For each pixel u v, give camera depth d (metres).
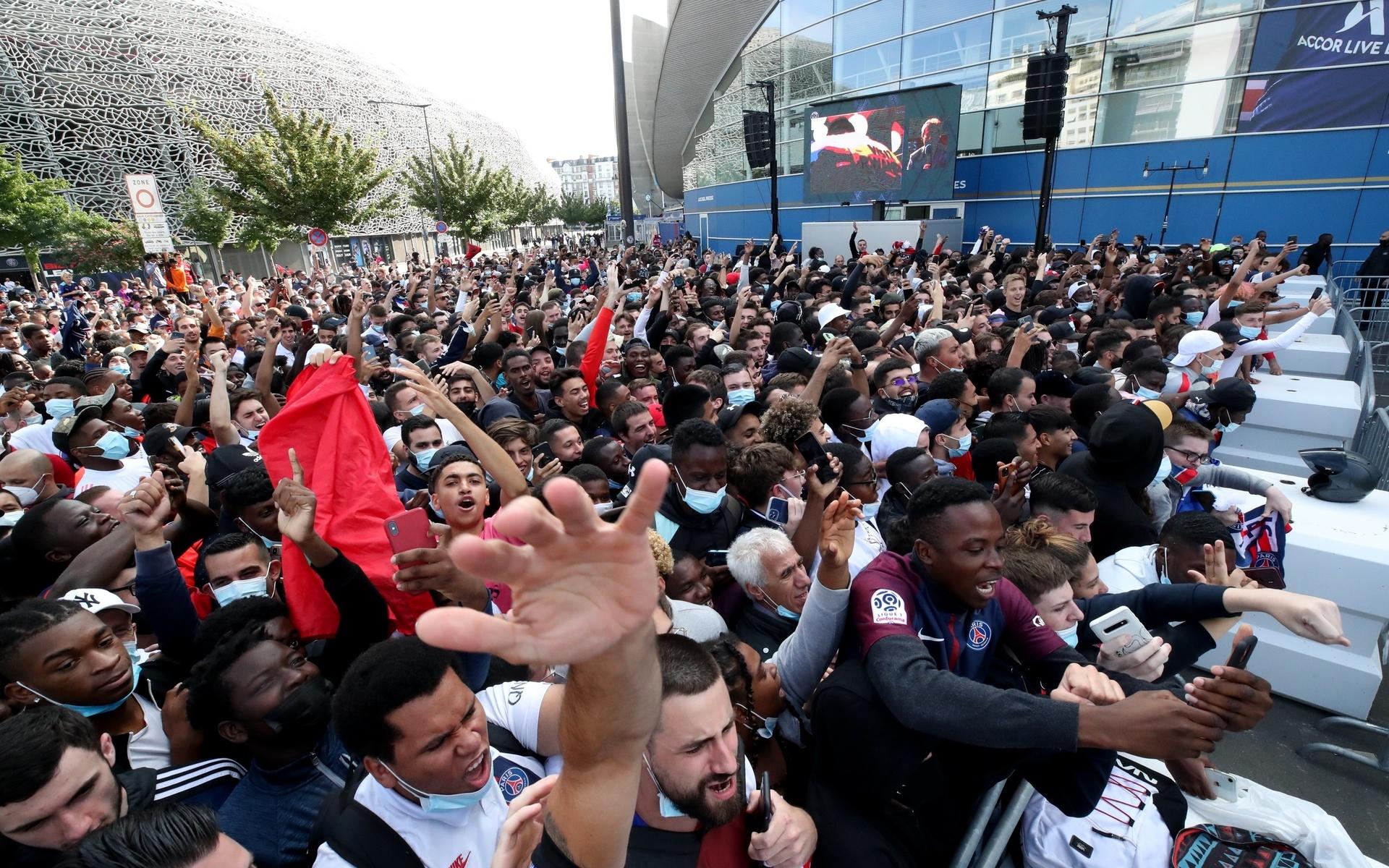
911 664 1.65
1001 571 1.87
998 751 1.80
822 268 16.97
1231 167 16.25
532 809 1.22
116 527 3.07
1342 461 3.94
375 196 56.09
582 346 6.65
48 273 29.47
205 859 1.26
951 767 1.82
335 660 2.32
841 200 23.17
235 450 4.06
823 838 1.81
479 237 48.12
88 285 24.55
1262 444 6.07
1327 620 1.71
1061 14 13.43
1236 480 3.84
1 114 39.44
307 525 2.25
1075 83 18.53
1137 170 17.77
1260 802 2.22
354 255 48.56
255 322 10.30
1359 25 14.14
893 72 22.94
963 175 21.36
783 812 1.69
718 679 1.57
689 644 1.62
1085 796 1.75
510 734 1.96
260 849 1.77
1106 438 3.24
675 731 1.49
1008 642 2.05
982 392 5.59
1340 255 15.15
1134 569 3.01
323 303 15.66
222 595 2.65
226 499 3.20
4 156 27.52
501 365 6.59
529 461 3.96
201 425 5.42
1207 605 1.98
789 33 27.11
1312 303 6.41
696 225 38.97
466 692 1.57
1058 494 2.96
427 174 45.47
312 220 30.36
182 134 45.50
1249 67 15.55
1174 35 16.53
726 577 2.98
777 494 3.34
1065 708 1.40
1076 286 10.71
